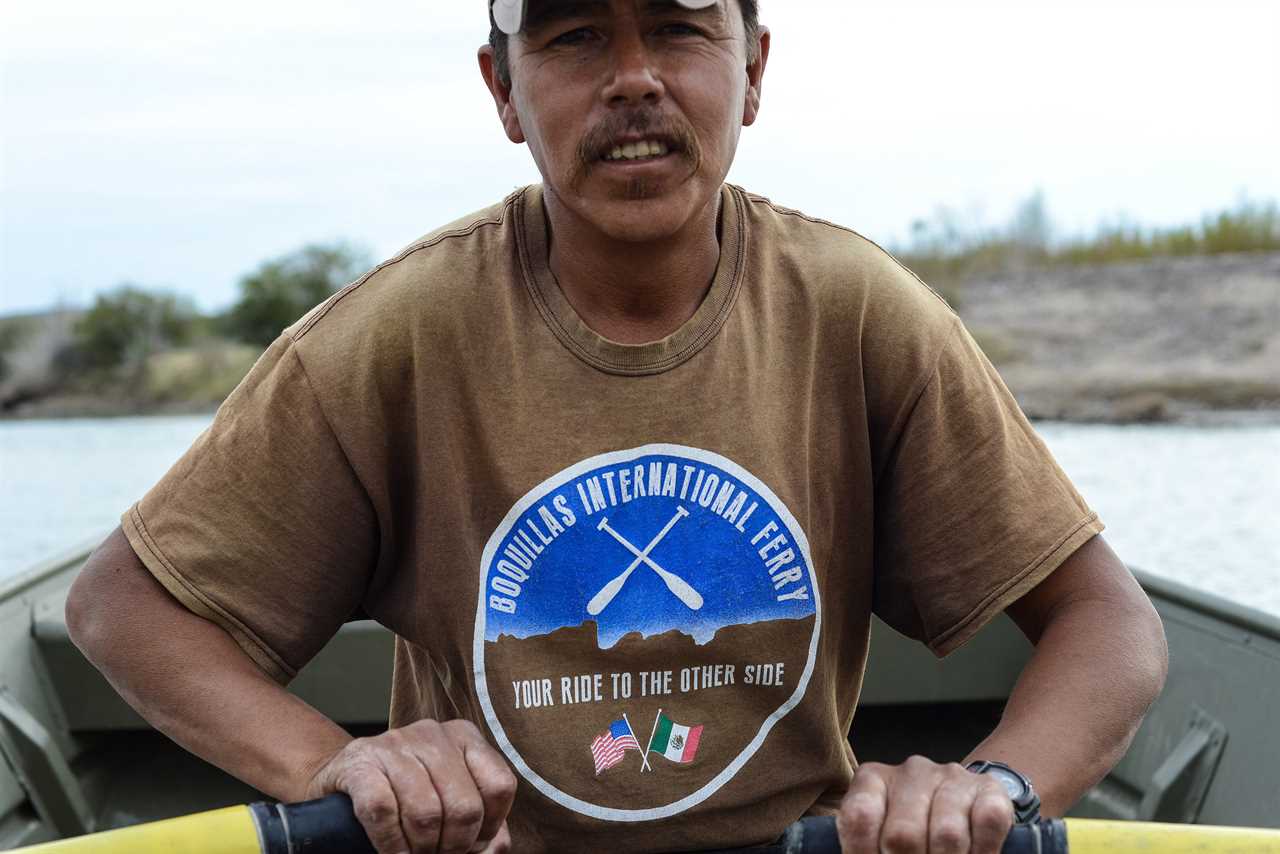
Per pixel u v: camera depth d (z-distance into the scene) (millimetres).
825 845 1073
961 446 1330
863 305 1314
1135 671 1251
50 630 2270
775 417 1287
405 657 1467
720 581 1274
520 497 1257
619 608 1267
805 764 1336
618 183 1196
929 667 2334
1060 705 1232
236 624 1284
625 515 1263
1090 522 1337
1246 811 1867
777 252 1327
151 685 1256
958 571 1336
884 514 1391
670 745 1285
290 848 1061
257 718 1230
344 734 1238
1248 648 1950
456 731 1139
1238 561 4168
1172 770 2008
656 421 1257
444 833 1089
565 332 1262
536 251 1290
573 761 1275
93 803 2309
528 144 1258
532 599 1271
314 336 1298
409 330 1273
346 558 1331
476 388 1271
